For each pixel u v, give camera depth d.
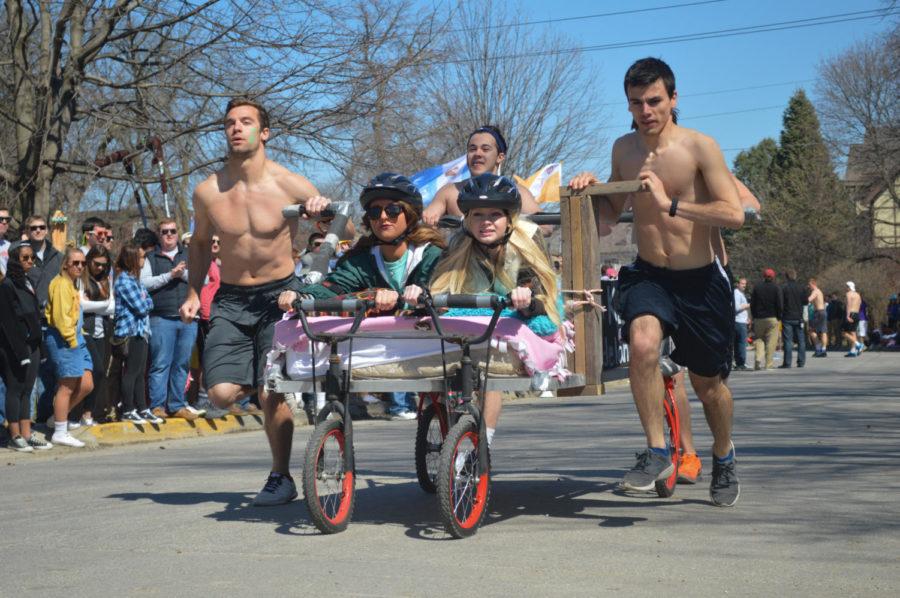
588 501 6.17
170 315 11.44
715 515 5.63
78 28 16.53
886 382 17.53
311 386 5.54
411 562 4.58
